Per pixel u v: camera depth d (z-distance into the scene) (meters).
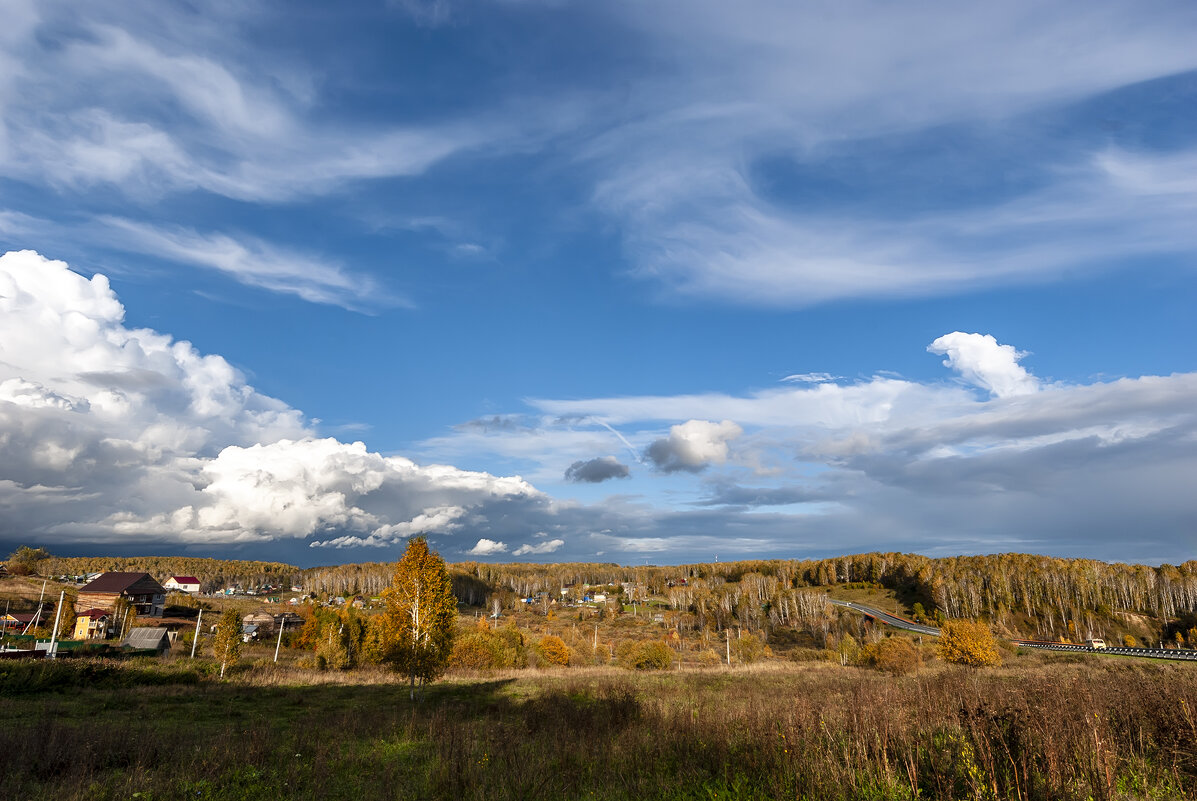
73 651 48.50
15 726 17.30
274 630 87.56
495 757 11.38
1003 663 59.97
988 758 7.64
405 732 15.93
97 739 13.20
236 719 21.94
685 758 10.26
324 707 25.92
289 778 10.94
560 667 54.34
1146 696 10.45
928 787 7.75
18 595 94.12
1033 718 8.58
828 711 11.54
